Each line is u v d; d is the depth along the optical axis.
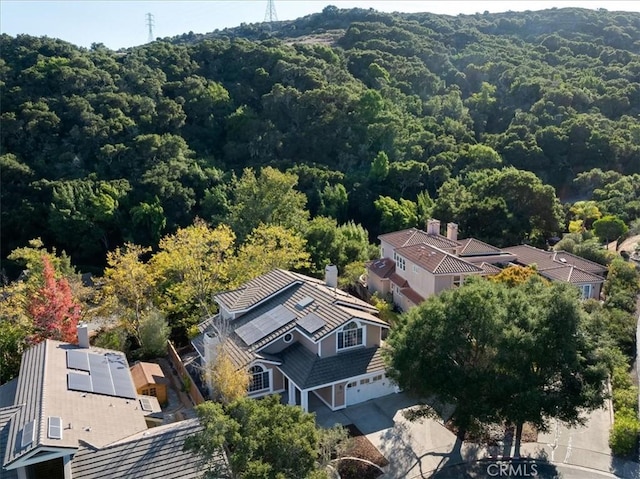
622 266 36.12
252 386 25.50
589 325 19.95
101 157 59.41
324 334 24.41
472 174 60.44
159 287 34.62
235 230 49.88
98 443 16.53
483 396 18.64
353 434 22.86
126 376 22.41
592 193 59.12
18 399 18.83
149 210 56.25
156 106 67.38
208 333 27.38
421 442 22.20
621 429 20.69
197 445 13.98
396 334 21.22
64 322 28.88
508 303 19.55
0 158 55.22
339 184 61.22
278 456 14.17
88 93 65.62
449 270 33.88
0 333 27.42
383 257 44.66
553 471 19.94
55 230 54.25
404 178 63.94
